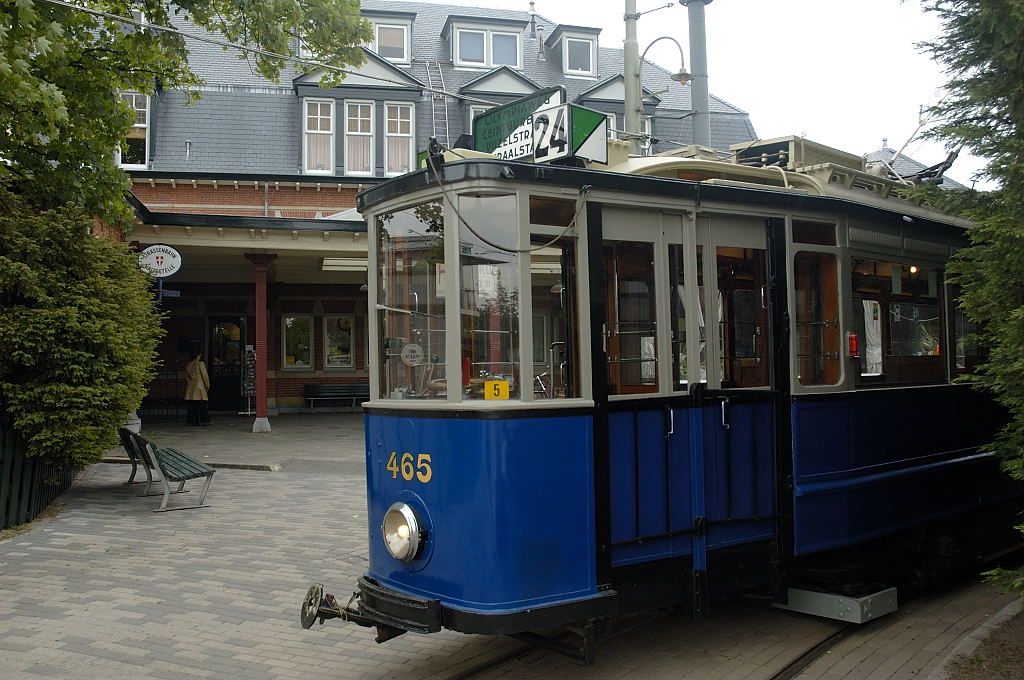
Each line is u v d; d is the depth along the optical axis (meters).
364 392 26.14
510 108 6.17
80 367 9.95
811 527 6.19
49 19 9.44
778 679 5.33
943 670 5.34
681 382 5.48
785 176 6.91
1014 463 5.45
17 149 10.62
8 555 8.24
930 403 7.50
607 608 4.95
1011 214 5.20
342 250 19.48
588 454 4.99
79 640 5.98
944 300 7.87
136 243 18.47
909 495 7.19
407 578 5.11
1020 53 5.19
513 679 5.31
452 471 4.85
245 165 24.52
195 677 5.35
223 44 9.33
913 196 5.92
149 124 24.02
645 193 5.34
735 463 5.73
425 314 5.16
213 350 25.83
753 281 5.97
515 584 4.69
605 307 5.16
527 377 4.83
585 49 30.73
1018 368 4.99
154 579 7.48
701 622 6.53
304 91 25.14
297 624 6.36
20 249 9.84
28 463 9.77
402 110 26.02
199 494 11.51
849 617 5.97
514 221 4.89
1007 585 5.12
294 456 15.23
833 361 6.50
